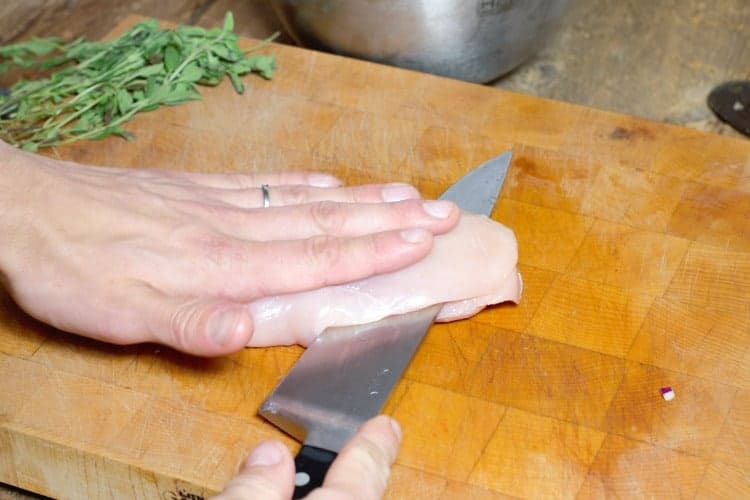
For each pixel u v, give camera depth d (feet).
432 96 2.88
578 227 2.62
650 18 3.40
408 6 2.88
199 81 2.93
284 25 3.12
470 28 2.94
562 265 2.56
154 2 3.44
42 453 2.34
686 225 2.61
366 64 2.95
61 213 2.41
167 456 2.31
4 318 2.48
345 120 2.84
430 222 2.48
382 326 2.43
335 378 2.36
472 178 2.68
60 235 2.40
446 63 3.02
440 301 2.44
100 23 3.38
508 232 2.51
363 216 2.49
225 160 2.76
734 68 3.25
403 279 2.45
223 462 2.31
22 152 2.46
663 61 3.27
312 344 2.41
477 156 2.75
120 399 2.38
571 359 2.42
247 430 2.34
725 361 2.41
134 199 2.46
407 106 2.86
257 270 2.40
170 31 2.95
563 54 3.31
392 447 2.23
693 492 2.27
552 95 3.19
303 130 2.82
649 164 2.72
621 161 2.73
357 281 2.45
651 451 2.31
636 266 2.55
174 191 2.51
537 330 2.46
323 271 2.41
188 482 2.29
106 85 2.87
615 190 2.68
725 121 3.10
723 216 2.63
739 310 2.48
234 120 2.84
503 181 2.69
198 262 2.40
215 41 2.93
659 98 3.18
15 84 3.01
